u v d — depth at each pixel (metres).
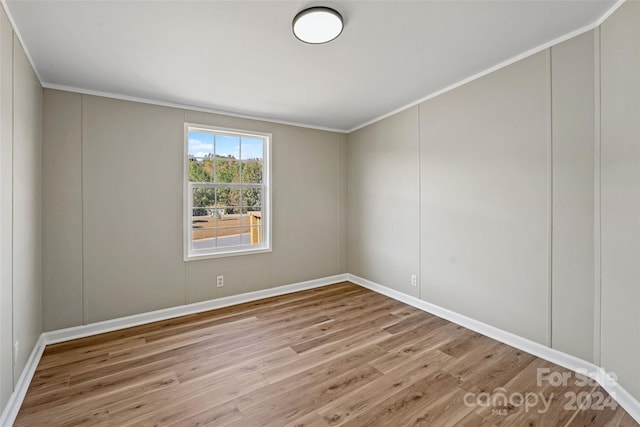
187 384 2.02
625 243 1.75
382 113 3.70
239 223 3.70
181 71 2.49
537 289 2.31
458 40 2.12
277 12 1.75
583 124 2.03
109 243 2.88
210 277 3.43
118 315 2.92
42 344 2.51
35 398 1.87
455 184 2.93
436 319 3.08
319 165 4.27
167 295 3.17
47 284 2.60
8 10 1.68
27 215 2.12
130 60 2.29
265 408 1.78
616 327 1.81
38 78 2.45
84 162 2.76
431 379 2.05
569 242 2.12
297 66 2.45
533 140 2.31
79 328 2.73
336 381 2.04
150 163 3.07
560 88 2.13
